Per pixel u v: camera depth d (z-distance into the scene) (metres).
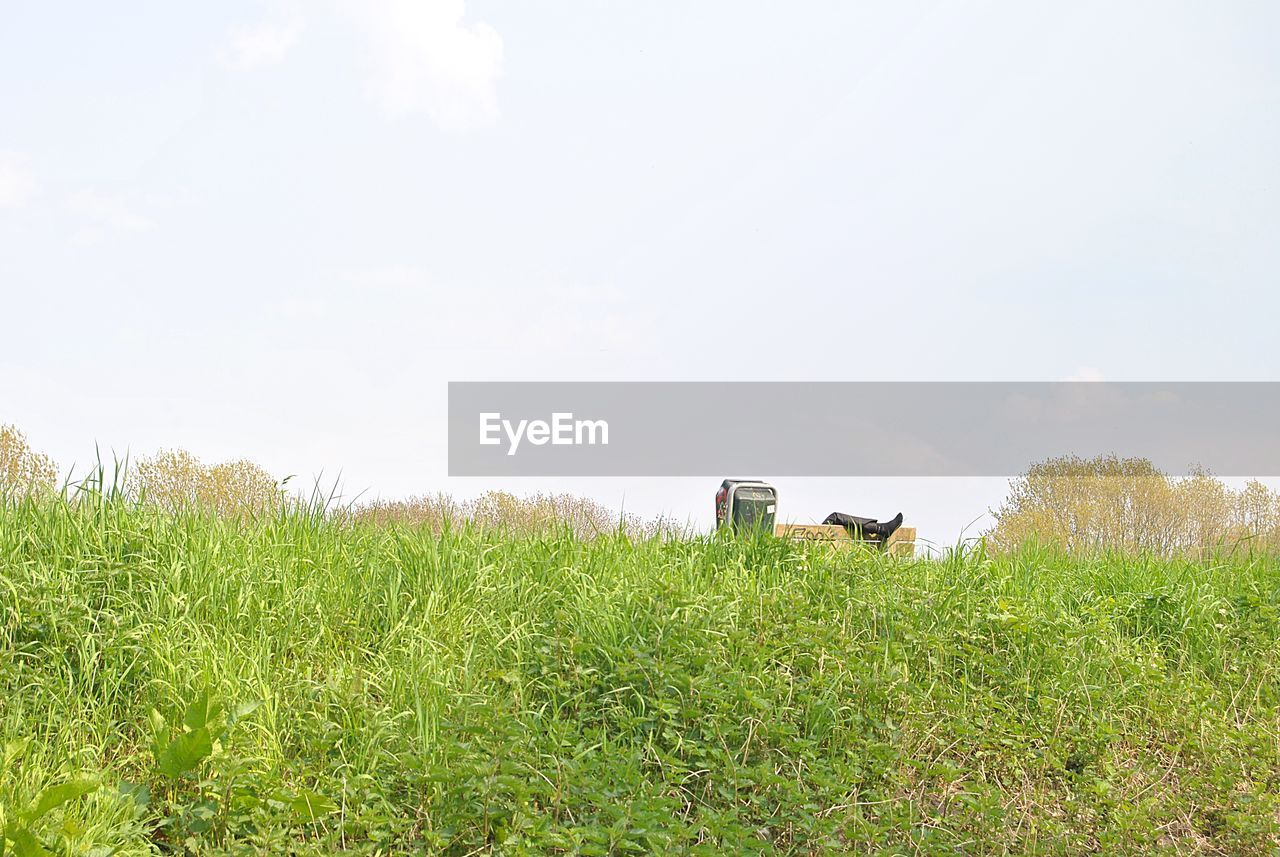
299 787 4.31
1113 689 6.44
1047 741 5.66
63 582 5.25
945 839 4.79
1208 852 5.16
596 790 4.33
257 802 3.96
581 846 3.93
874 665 5.86
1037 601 7.38
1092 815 5.13
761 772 4.67
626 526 8.23
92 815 3.77
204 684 4.72
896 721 5.66
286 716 4.79
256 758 4.22
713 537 7.95
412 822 4.19
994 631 6.70
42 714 4.55
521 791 4.07
